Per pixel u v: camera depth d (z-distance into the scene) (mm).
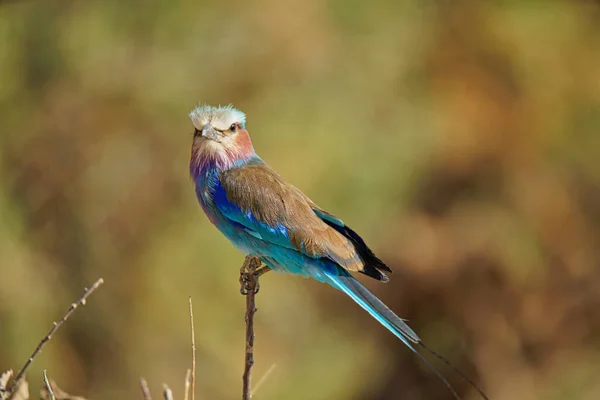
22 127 15211
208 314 14125
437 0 16312
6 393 6617
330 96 15047
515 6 16328
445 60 16016
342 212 14648
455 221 15297
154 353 14156
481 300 15133
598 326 15352
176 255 14227
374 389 15133
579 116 16172
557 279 15445
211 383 14117
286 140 14555
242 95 15031
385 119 15289
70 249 14586
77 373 14148
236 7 15352
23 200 14844
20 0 14953
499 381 15031
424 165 15383
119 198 14648
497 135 15688
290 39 15258
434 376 15180
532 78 15969
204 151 8695
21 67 15555
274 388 14242
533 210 15516
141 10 15484
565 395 15078
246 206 8367
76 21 15516
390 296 15078
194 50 15211
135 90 15094
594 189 15930
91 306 14320
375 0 15766
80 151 14969
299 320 14562
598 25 16734
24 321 14094
